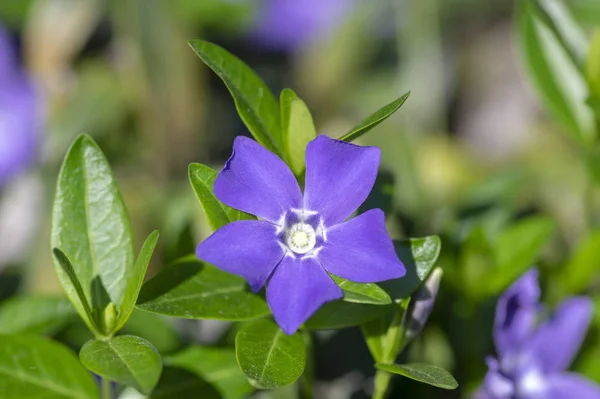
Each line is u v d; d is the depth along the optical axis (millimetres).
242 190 260
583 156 335
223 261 253
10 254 396
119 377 254
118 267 271
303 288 255
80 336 306
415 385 323
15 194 411
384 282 264
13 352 274
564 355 305
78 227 271
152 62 415
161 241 360
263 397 309
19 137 422
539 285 326
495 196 346
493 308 324
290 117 271
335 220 262
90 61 434
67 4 429
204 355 285
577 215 430
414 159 405
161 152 420
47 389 274
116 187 272
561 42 315
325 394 327
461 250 320
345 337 325
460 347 322
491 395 304
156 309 262
